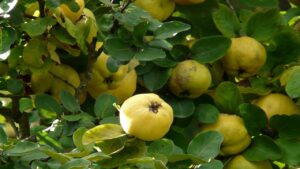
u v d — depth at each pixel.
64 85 1.22
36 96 1.16
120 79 1.23
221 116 1.26
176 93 1.27
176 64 1.26
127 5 1.17
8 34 1.09
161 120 0.98
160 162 0.97
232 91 1.26
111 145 1.02
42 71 1.18
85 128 1.05
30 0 1.20
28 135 1.26
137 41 1.16
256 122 1.23
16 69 1.23
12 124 1.26
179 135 1.24
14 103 1.26
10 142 1.07
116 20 1.18
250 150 1.25
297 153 1.22
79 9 1.09
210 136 1.12
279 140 1.24
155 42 1.17
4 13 1.06
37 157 1.04
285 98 1.27
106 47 1.15
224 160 1.27
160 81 1.24
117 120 1.13
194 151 1.11
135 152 1.02
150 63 1.25
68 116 1.12
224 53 1.26
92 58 1.17
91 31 1.15
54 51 1.16
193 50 1.27
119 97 1.26
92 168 0.97
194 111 1.26
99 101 1.17
